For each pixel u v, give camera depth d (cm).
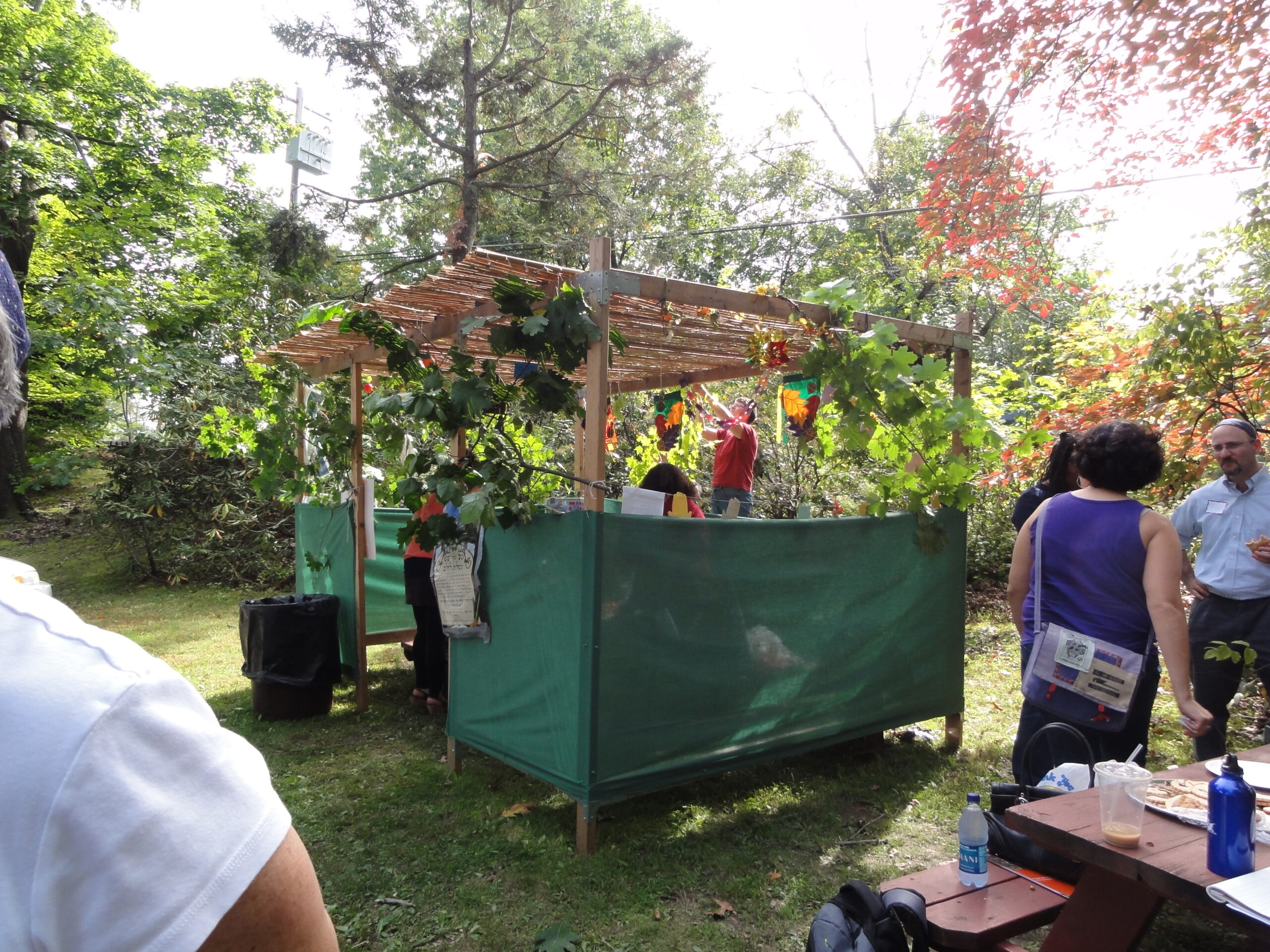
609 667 357
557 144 1644
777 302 426
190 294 1493
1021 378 726
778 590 414
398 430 440
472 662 434
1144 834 199
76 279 1343
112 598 1041
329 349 600
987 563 903
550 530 375
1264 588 389
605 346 374
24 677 58
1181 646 268
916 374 417
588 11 2089
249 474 1123
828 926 203
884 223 1727
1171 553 277
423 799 420
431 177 2123
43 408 1595
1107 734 288
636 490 439
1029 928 214
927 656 479
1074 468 417
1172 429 532
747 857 356
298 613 554
